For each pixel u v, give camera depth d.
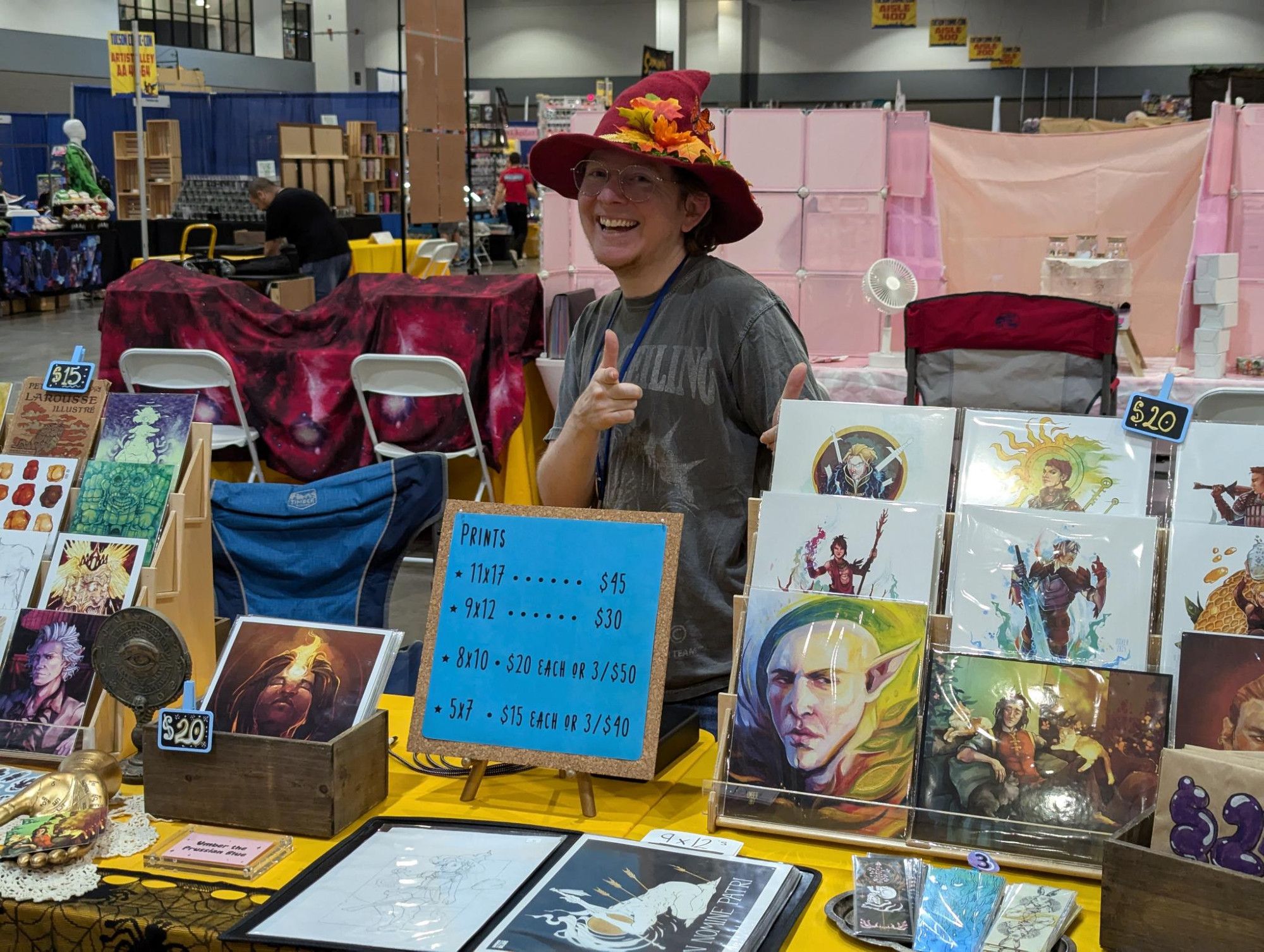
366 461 4.71
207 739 1.36
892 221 5.11
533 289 4.72
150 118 16.30
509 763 1.45
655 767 1.38
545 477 1.73
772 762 1.35
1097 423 1.45
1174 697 1.29
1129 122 9.23
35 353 9.41
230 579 2.47
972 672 1.34
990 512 1.41
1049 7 21.78
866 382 4.59
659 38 22.81
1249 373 4.54
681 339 1.72
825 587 1.43
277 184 13.95
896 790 1.31
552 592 1.45
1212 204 4.68
